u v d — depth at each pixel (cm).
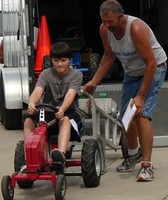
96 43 1239
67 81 593
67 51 588
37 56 934
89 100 663
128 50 601
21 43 912
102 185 605
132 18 593
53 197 573
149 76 591
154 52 613
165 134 777
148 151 616
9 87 919
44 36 949
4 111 948
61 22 1241
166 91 947
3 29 980
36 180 591
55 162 548
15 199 569
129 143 655
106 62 650
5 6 972
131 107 593
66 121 569
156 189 584
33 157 535
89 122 648
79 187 600
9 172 673
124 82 638
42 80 597
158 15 1240
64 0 1245
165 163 688
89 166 581
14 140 866
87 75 970
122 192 578
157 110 870
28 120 588
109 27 589
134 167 668
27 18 852
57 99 595
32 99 581
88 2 1270
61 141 557
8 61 977
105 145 695
